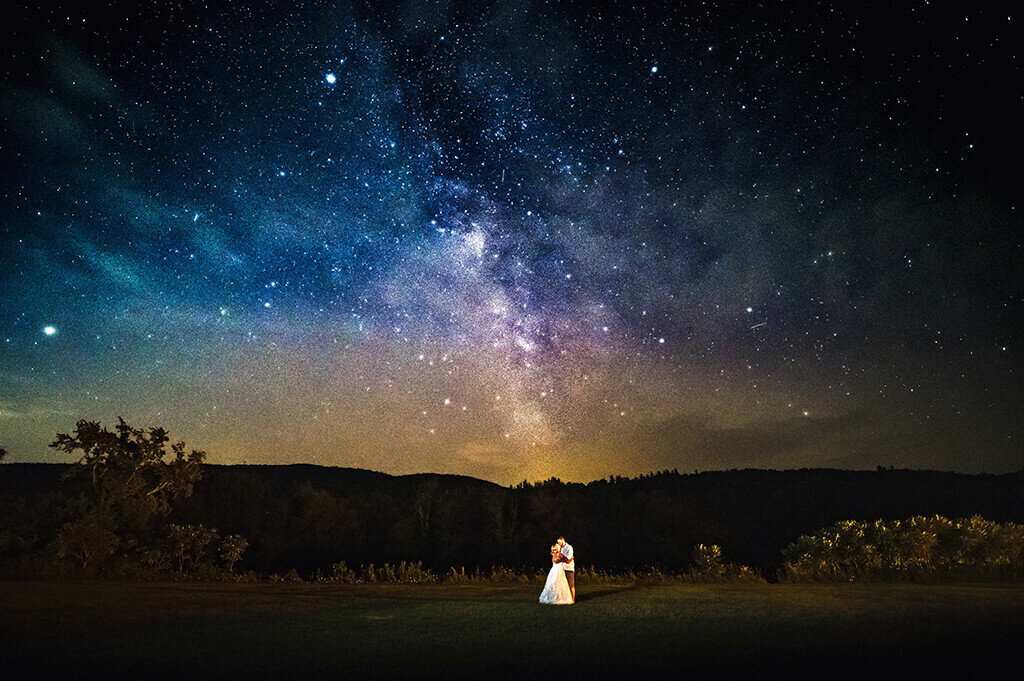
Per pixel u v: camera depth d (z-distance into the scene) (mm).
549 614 15141
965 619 13367
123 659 10656
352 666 10133
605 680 9180
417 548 48531
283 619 14602
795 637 11891
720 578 22375
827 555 21547
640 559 47500
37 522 27422
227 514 50094
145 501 27938
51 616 14781
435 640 12156
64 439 27516
